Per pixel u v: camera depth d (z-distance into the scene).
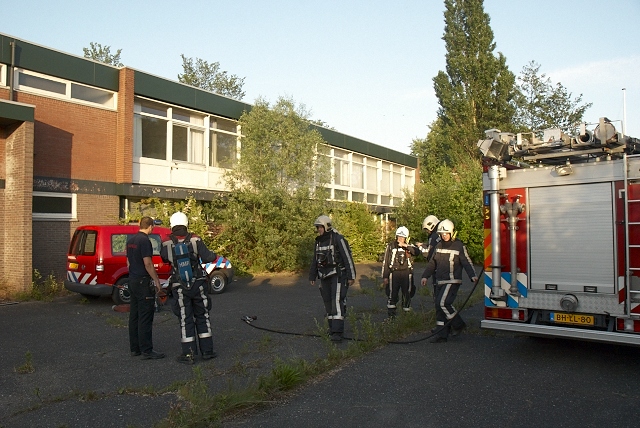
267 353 7.30
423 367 6.59
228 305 11.81
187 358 6.71
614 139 6.28
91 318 10.13
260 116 18.47
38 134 14.07
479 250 23.28
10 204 12.86
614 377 6.17
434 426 4.69
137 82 16.22
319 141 19.38
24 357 7.16
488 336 8.43
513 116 38.31
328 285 8.09
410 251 9.53
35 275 13.35
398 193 33.75
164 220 15.66
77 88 15.12
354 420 4.83
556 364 6.73
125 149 15.76
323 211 19.39
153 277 6.92
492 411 5.05
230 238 17.97
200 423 4.68
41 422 4.82
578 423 4.76
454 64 38.03
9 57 13.42
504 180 7.16
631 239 6.19
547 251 6.80
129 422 4.81
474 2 37.81
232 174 18.27
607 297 6.36
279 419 4.86
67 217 14.59
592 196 6.52
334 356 6.77
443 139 41.09
